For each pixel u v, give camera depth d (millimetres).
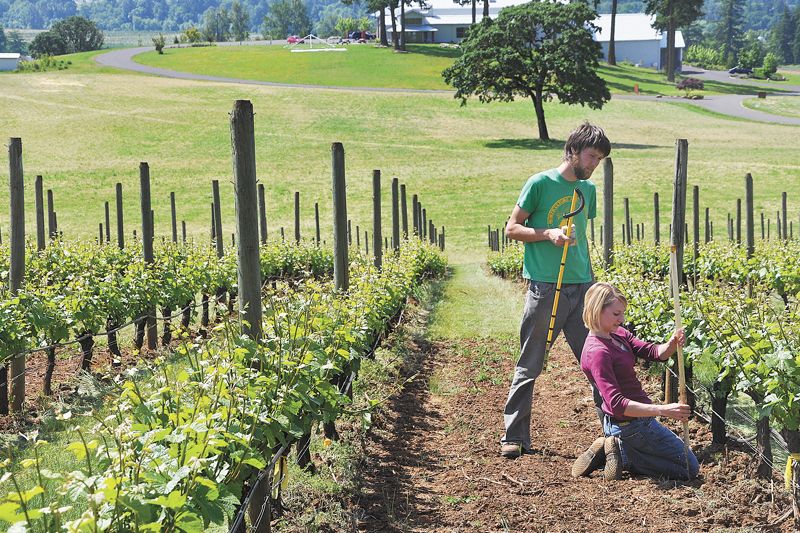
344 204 8148
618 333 5676
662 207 40500
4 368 8109
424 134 65312
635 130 67250
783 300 13383
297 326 5250
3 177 47625
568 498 5066
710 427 6754
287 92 83188
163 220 40531
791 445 4863
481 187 47406
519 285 20469
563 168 6062
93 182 48656
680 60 132875
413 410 7520
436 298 16922
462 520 4797
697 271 14203
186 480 3240
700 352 6270
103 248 15211
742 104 85125
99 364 10016
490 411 7410
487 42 63719
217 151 57938
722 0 196000
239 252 4969
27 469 5680
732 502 4934
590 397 7762
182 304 12438
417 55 114438
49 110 70188
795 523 4660
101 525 2740
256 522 4328
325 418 5055
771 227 36375
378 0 123375
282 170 52000
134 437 3387
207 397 4031
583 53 62219
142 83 86875
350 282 9422
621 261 12797
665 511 4805
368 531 4695
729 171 47531
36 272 11953
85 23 167375
